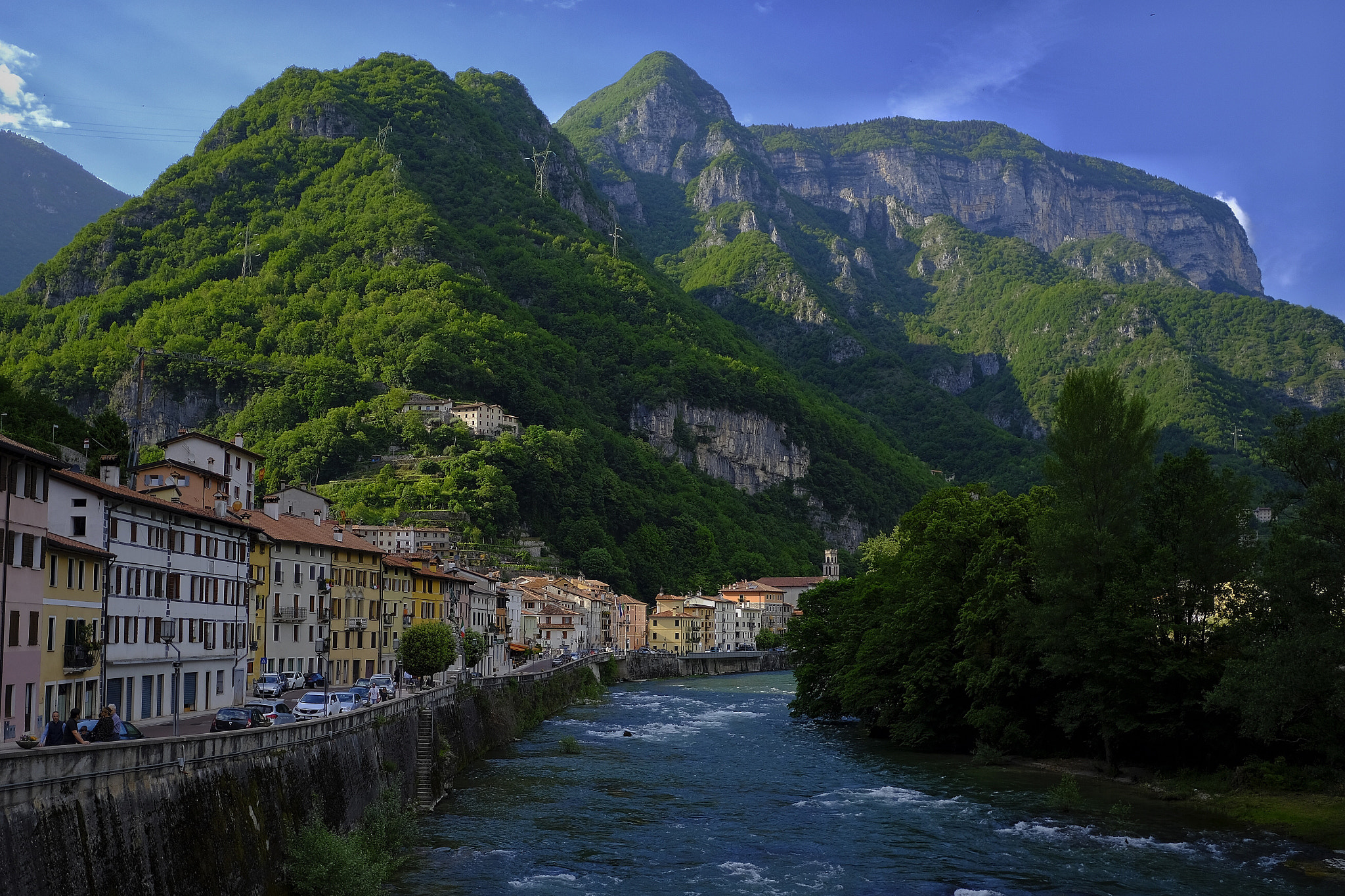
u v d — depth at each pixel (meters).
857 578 144.50
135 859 32.28
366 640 116.94
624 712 144.50
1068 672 81.00
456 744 82.12
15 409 130.75
